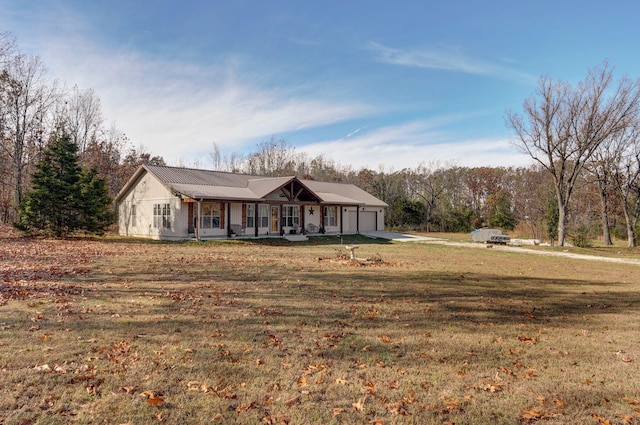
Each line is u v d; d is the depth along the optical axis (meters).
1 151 28.39
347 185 38.28
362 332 5.80
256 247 20.72
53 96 30.20
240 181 29.20
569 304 8.26
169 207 23.66
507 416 3.47
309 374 4.25
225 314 6.54
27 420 3.16
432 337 5.68
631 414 3.54
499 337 5.77
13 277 9.41
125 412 3.35
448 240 29.09
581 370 4.61
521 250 22.66
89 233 24.02
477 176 55.56
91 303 7.04
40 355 4.50
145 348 4.84
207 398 3.64
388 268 13.28
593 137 24.50
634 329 6.41
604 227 30.08
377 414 3.46
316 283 9.80
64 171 23.27
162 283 9.20
